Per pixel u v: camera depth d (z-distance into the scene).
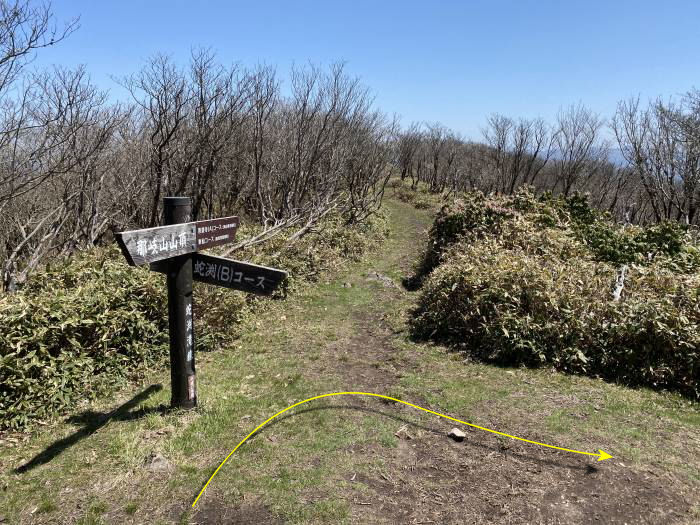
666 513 2.76
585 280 6.05
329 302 8.18
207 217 14.56
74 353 4.56
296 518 2.75
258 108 12.16
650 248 8.18
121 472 3.20
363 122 16.83
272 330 6.55
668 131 14.81
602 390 4.52
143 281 5.49
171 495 2.97
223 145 10.74
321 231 12.23
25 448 3.57
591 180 27.80
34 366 4.12
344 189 17.67
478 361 5.34
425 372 5.03
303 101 13.04
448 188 33.19
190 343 3.91
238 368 5.19
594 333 5.11
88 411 4.13
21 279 6.99
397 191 32.59
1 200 6.30
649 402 4.30
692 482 3.04
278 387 4.66
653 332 4.84
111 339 4.87
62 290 5.16
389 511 2.81
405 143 38.38
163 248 3.32
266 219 12.47
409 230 18.70
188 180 11.46
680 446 3.50
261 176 14.49
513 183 26.12
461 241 9.84
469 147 37.12
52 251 9.71
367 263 11.84
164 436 3.62
